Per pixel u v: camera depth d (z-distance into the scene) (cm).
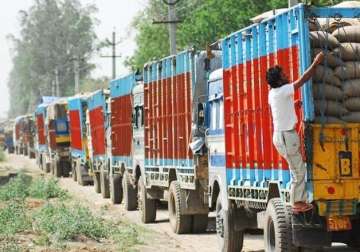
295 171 1752
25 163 9994
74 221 2770
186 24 7475
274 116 1773
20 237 2598
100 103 4841
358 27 1800
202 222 2986
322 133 1736
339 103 1756
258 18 2211
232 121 2205
